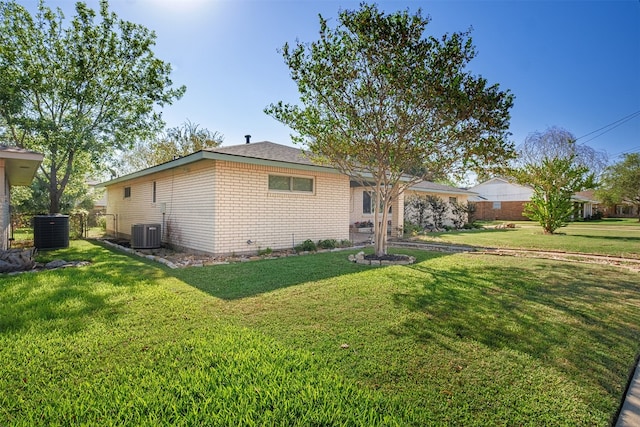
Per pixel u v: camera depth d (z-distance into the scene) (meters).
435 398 2.18
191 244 8.91
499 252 9.01
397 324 3.45
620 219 33.66
